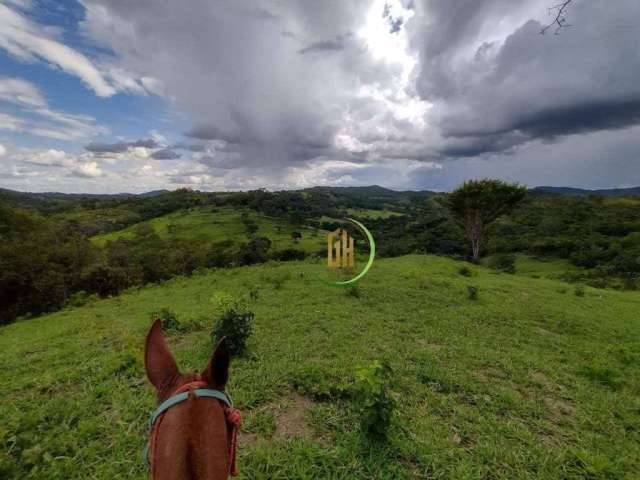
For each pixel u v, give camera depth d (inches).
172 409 57.0
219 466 52.4
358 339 328.2
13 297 1012.5
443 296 535.5
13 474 137.6
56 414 185.8
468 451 169.0
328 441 166.9
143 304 569.6
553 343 369.7
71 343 343.0
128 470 145.0
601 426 205.0
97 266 1061.8
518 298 584.7
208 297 550.6
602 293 753.6
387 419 162.7
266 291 547.2
